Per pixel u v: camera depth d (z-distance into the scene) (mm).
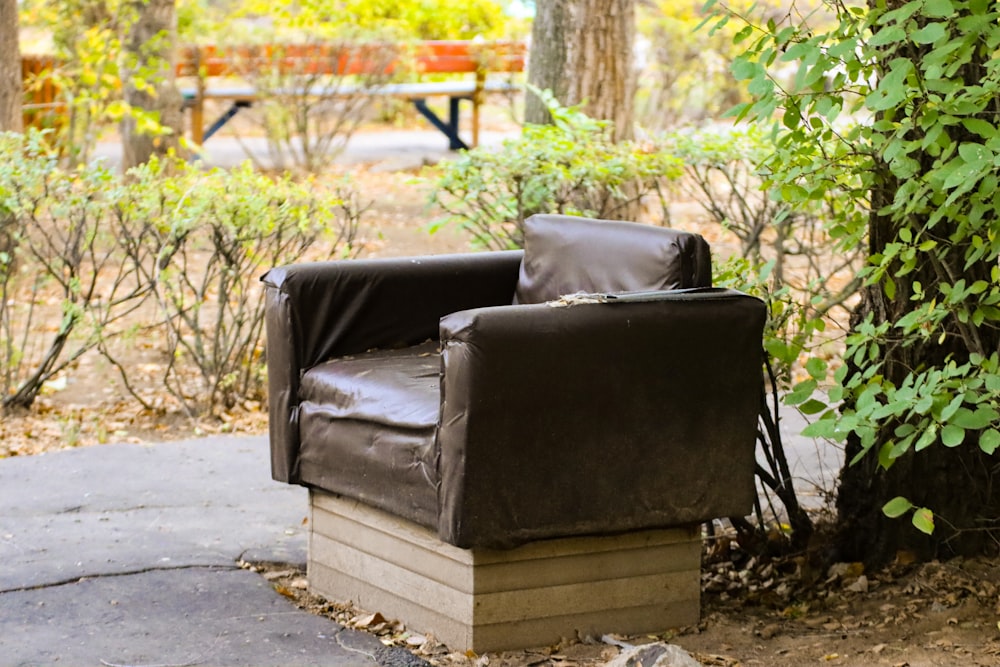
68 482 5656
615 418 3729
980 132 3523
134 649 3771
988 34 3605
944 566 4379
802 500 5293
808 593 4422
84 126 13758
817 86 3826
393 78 16172
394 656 3756
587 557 3877
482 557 3719
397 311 4594
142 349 8633
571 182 7324
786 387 4559
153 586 4316
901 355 4379
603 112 9922
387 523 4023
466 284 4750
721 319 3834
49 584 4305
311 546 4371
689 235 3973
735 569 4707
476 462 3561
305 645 3832
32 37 18016
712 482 3914
